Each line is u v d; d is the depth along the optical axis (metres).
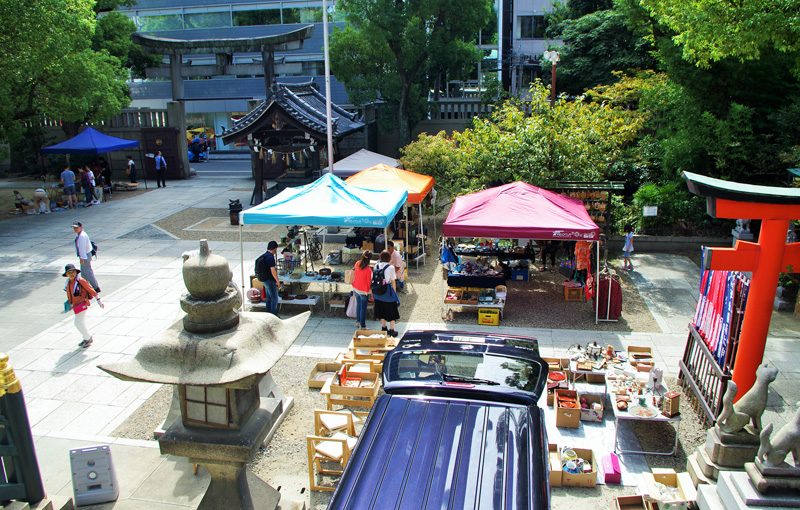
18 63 18.98
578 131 15.87
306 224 12.25
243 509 4.71
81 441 7.99
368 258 11.62
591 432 8.21
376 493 4.74
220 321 4.25
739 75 16.59
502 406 5.98
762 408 6.39
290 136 23.05
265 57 27.53
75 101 22.73
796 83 16.50
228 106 41.59
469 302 12.23
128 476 7.04
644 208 16.75
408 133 29.50
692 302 13.47
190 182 30.64
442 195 20.89
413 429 5.57
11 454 5.62
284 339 4.49
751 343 7.48
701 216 17.86
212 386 4.00
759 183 17.19
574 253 14.68
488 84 31.88
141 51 33.16
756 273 7.34
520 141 15.94
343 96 37.72
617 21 25.34
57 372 10.19
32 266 16.41
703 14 11.70
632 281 14.99
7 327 12.19
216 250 17.75
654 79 20.09
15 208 23.84
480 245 15.63
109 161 31.50
